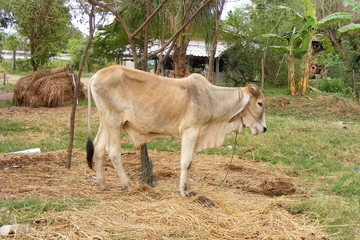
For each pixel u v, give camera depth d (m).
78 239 3.98
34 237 3.94
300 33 18.22
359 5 16.16
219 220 4.74
